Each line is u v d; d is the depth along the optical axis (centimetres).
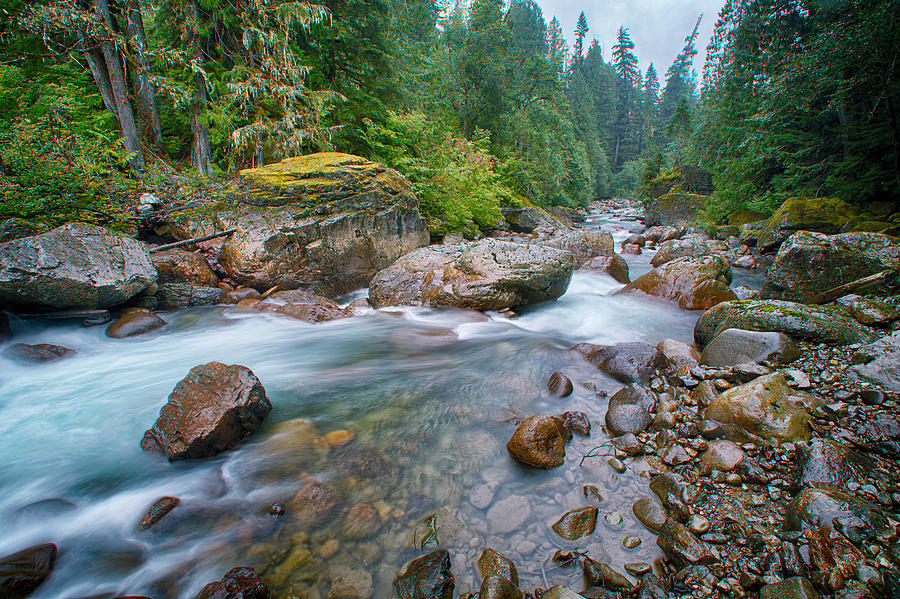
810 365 434
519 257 806
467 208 1570
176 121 1397
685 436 370
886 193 1344
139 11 1129
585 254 1252
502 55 2528
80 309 629
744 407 357
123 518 294
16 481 330
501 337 669
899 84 1209
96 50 1134
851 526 235
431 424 410
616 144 6831
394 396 470
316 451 365
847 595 203
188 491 319
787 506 272
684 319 736
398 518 294
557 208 3098
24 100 1002
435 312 787
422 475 337
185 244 845
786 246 732
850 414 352
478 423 412
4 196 695
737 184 1927
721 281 781
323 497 312
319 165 1000
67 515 295
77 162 815
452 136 1900
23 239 583
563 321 759
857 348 446
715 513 280
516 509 301
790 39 1828
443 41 2820
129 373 523
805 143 1578
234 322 716
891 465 296
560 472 338
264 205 863
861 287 620
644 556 259
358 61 1466
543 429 359
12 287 541
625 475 333
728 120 2302
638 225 2914
